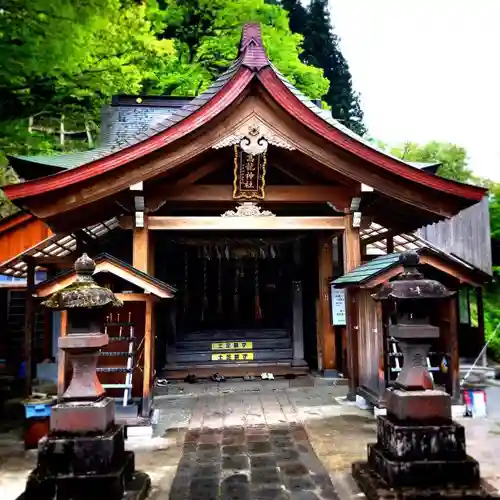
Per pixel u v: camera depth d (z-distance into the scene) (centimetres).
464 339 1408
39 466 395
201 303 1109
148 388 625
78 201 708
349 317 816
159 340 1075
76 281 443
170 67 1900
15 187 676
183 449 564
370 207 855
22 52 863
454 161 2741
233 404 805
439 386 743
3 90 948
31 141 1018
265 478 470
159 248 1070
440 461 403
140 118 1355
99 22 896
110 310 694
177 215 973
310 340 1150
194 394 895
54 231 770
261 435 619
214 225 792
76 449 394
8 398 876
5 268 786
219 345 1073
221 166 822
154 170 725
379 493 389
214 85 821
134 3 1039
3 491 447
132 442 593
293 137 754
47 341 1100
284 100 730
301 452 548
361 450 551
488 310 1800
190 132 714
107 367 654
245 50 756
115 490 387
